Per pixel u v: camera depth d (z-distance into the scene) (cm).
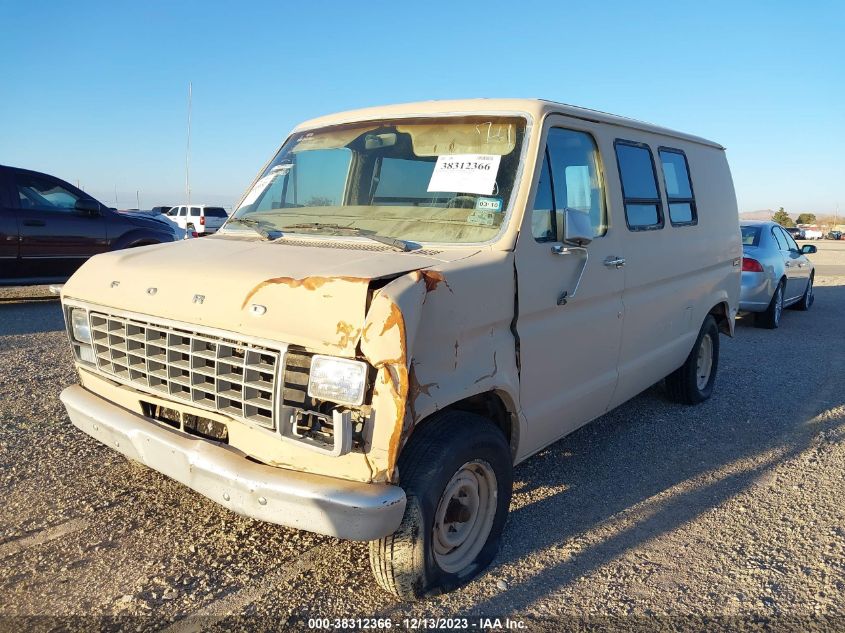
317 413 271
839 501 450
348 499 264
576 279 397
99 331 354
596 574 354
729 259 659
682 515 425
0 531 371
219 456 290
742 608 329
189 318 305
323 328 272
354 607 316
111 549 358
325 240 371
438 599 325
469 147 387
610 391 462
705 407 650
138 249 397
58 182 1133
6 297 1230
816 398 691
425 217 377
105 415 341
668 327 542
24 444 488
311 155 445
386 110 438
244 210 450
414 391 279
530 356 365
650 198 498
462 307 306
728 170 677
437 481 297
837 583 352
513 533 393
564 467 495
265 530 383
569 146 410
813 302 1523
